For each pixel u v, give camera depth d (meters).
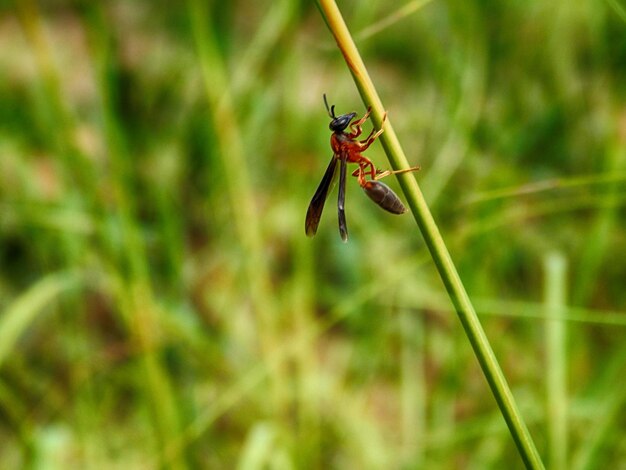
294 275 0.37
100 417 0.36
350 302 0.34
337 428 0.36
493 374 0.22
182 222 0.40
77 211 0.35
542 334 0.38
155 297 0.35
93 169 0.34
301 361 0.35
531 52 0.41
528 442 0.22
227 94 0.34
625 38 0.37
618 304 0.38
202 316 0.40
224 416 0.37
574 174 0.41
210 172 0.39
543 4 0.40
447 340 0.39
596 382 0.34
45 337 0.40
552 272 0.30
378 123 0.22
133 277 0.33
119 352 0.38
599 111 0.40
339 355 0.40
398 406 0.39
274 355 0.34
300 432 0.35
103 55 0.33
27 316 0.32
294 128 0.37
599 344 0.38
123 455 0.36
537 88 0.41
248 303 0.39
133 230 0.33
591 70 0.40
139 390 0.36
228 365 0.37
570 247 0.40
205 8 0.33
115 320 0.41
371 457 0.36
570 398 0.34
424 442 0.35
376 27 0.25
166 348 0.36
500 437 0.34
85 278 0.34
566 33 0.40
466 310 0.22
